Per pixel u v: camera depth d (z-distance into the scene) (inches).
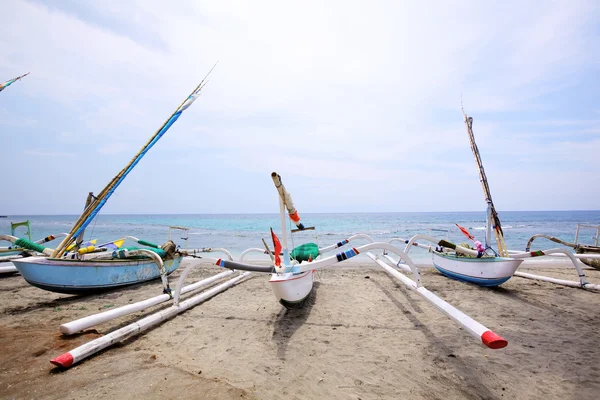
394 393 112.2
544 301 232.8
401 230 1445.6
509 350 148.4
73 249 269.1
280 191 193.0
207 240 1007.0
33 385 107.0
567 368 131.0
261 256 610.5
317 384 117.9
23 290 280.7
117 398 99.2
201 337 164.6
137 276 295.3
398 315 201.9
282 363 135.5
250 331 174.1
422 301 235.9
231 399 99.2
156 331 171.9
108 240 1001.5
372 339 162.4
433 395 111.0
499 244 280.5
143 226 2079.2
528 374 125.9
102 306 227.0
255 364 134.3
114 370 118.4
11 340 147.6
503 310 211.0
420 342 158.1
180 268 417.1
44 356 130.9
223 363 134.7
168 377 112.9
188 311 211.6
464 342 157.8
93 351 132.9
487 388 115.7
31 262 220.5
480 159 310.2
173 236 1175.6
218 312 209.9
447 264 316.2
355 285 293.3
